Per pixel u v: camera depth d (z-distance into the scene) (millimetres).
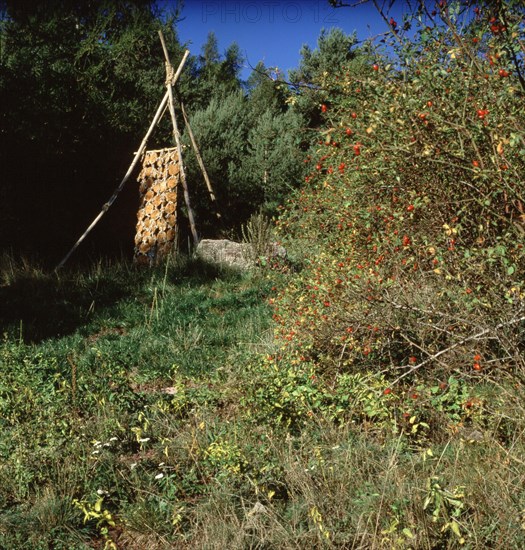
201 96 19547
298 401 4645
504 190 3811
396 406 4434
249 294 9016
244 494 3596
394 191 5344
